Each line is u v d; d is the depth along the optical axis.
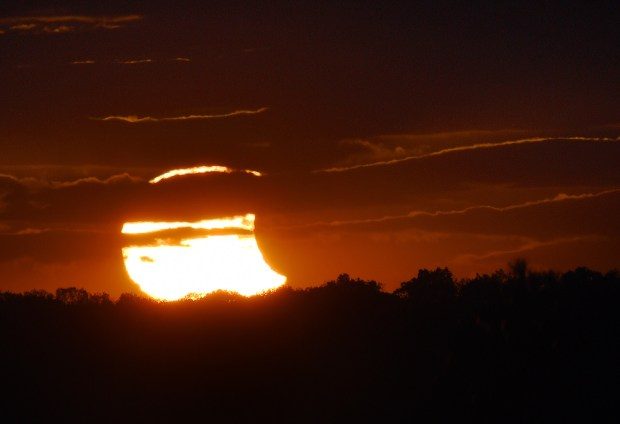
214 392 137.50
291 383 138.50
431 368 126.44
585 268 123.12
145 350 151.00
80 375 143.25
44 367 144.88
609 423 105.19
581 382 107.44
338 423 127.31
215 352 148.88
